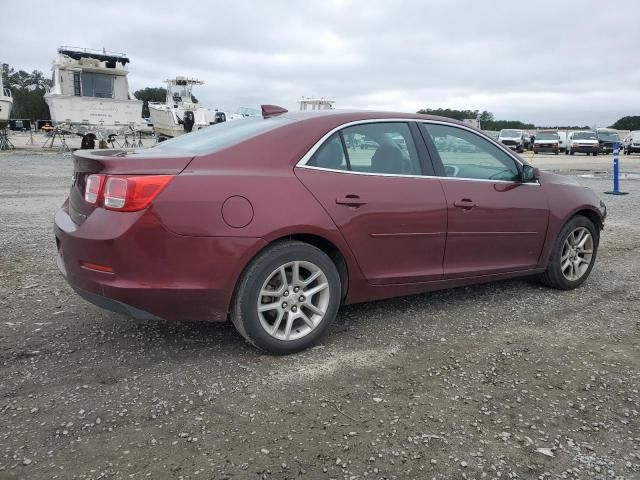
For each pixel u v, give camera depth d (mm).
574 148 37312
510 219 4418
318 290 3531
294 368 3312
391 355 3527
